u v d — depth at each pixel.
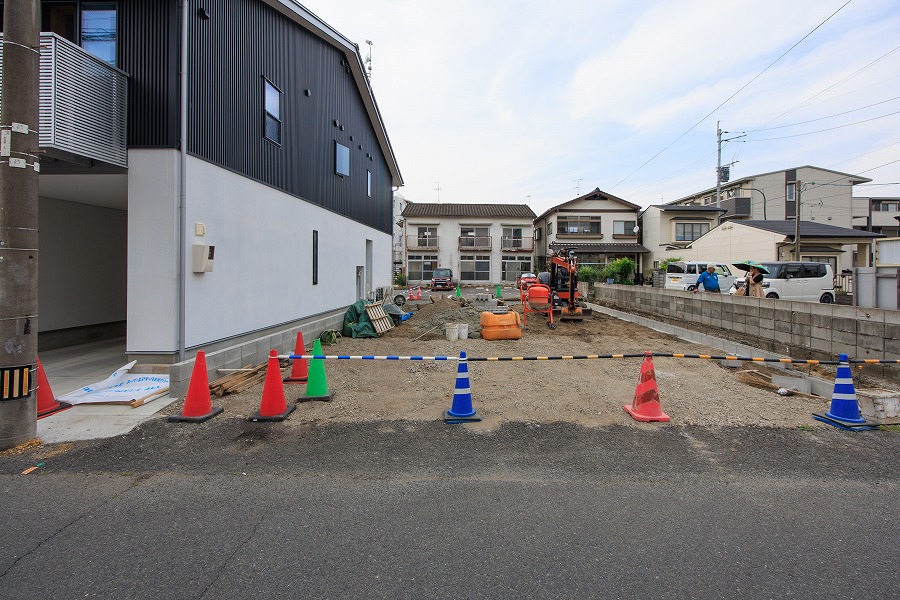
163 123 5.90
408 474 3.51
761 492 3.24
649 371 4.83
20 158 3.92
